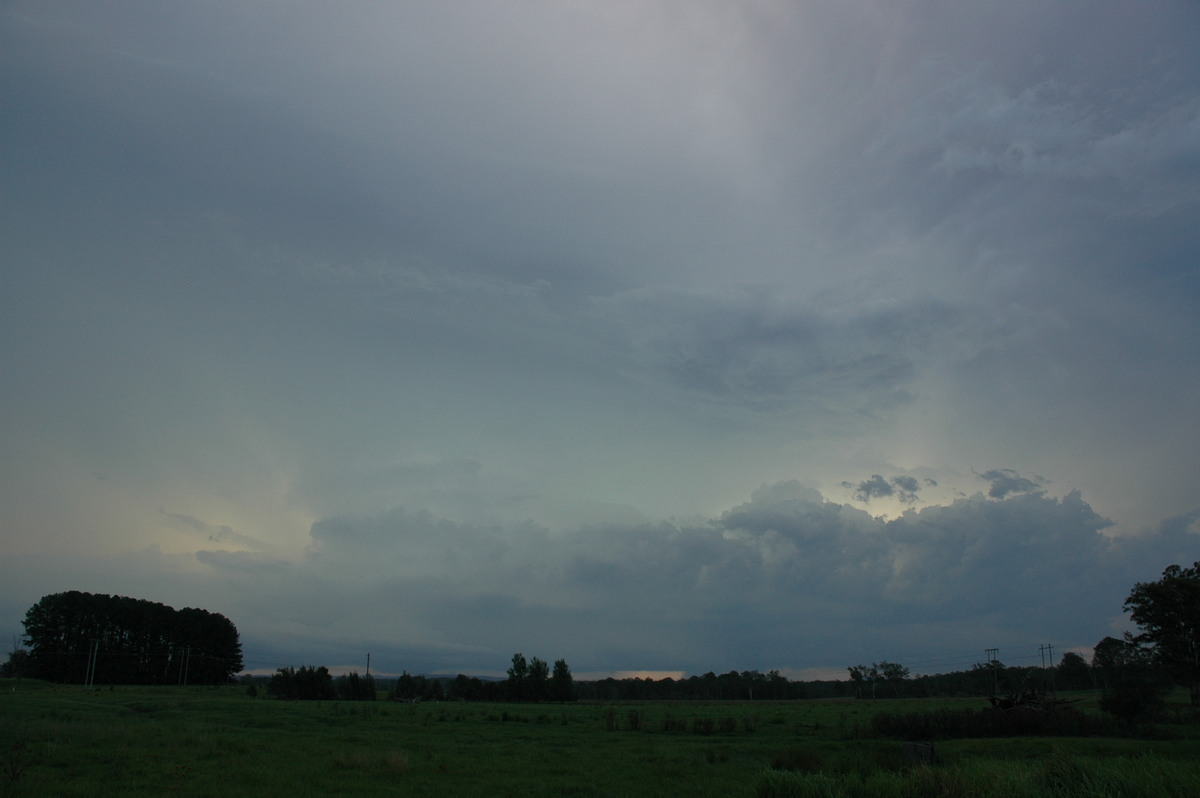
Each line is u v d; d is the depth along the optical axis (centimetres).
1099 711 5734
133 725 4003
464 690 13088
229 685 13875
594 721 6694
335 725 5138
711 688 17088
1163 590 6369
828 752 3894
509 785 2497
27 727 3366
